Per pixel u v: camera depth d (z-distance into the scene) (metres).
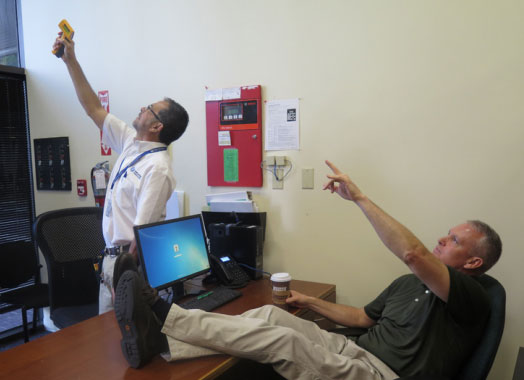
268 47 2.16
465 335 1.32
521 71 1.63
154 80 2.53
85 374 1.16
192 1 2.36
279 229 2.21
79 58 2.81
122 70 2.64
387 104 1.89
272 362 1.33
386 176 1.92
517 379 1.30
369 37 1.91
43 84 3.05
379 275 1.97
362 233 1.99
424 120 1.82
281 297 1.71
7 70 3.01
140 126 1.95
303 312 1.75
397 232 1.34
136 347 1.18
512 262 1.68
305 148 2.10
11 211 3.13
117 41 2.64
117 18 2.63
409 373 1.37
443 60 1.77
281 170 2.17
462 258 1.42
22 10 3.09
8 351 1.30
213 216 2.26
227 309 1.66
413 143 1.85
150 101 2.56
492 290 1.36
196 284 2.01
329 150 2.04
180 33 2.42
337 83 2.00
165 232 1.75
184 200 2.50
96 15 2.71
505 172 1.68
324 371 1.34
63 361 1.23
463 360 1.32
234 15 2.24
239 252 2.10
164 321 1.28
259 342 1.31
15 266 2.58
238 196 2.24
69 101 2.93
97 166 2.79
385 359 1.45
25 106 3.18
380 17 1.88
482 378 1.20
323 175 2.06
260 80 2.19
